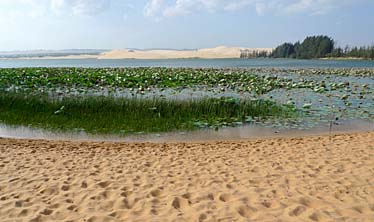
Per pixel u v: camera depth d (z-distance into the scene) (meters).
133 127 10.95
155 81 21.84
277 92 18.38
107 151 8.06
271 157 7.34
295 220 4.29
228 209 4.63
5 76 22.33
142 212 4.61
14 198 5.08
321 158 7.10
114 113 12.20
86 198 5.09
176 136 10.08
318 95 17.33
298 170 6.33
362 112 13.21
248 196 5.08
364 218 4.31
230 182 5.74
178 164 6.91
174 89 19.20
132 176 6.13
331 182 5.62
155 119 11.70
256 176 6.04
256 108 12.66
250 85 20.52
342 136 9.39
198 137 9.95
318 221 4.26
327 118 12.30
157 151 8.07
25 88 17.58
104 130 10.68
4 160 7.18
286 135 10.15
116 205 4.84
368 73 34.28
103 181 5.84
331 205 4.71
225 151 7.99
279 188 5.40
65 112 12.32
